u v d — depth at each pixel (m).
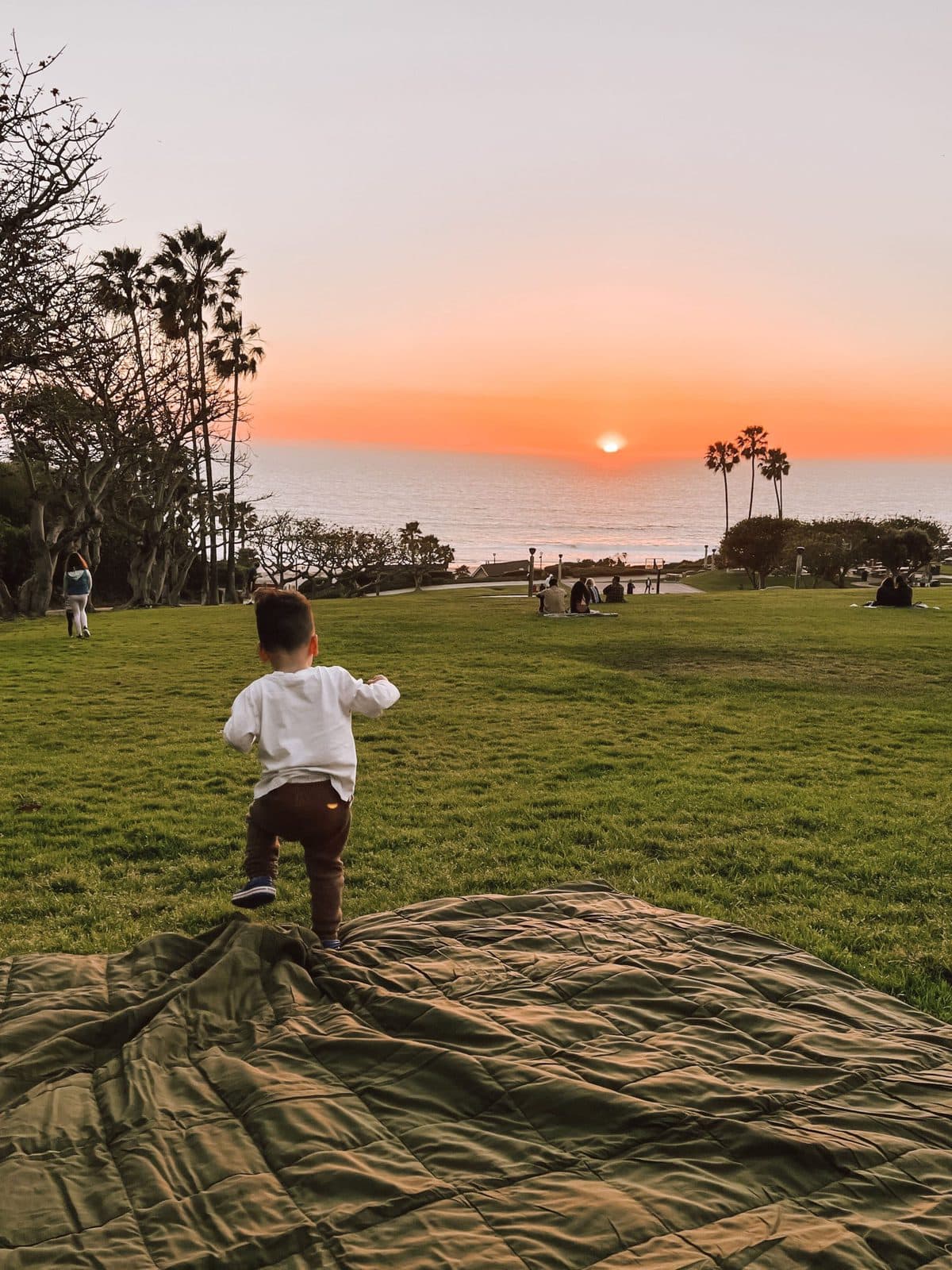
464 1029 3.15
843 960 4.68
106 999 3.45
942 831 7.03
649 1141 2.54
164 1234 2.15
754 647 18.25
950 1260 2.06
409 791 8.34
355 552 71.69
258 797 4.12
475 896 4.86
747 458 112.75
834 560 71.75
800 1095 2.75
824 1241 2.09
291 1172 2.38
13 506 45.53
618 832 7.01
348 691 4.18
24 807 7.81
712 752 10.07
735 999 3.46
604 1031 3.21
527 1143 2.53
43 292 9.68
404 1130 2.62
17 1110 2.70
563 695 13.57
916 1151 2.47
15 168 9.54
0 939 4.98
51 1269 2.03
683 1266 2.00
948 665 16.25
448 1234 2.13
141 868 6.34
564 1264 2.02
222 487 44.47
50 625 25.56
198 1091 2.82
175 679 14.99
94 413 12.34
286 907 5.43
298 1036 3.15
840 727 11.48
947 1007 4.17
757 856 6.45
